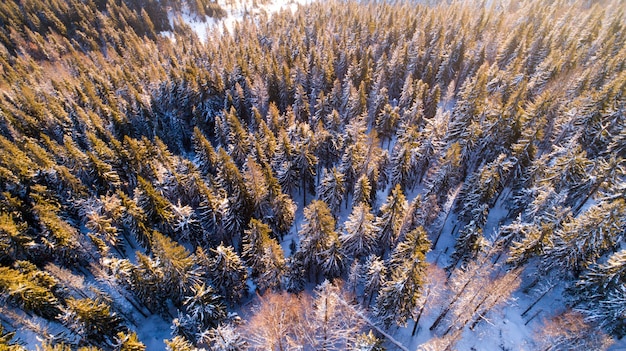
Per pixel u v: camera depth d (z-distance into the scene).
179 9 153.25
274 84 71.81
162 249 32.06
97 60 104.75
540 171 40.84
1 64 95.75
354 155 47.06
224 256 34.47
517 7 114.75
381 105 62.62
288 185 49.12
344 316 33.03
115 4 132.88
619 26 77.06
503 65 72.75
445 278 38.94
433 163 51.25
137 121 71.38
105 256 42.38
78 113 66.56
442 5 128.88
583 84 56.00
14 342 34.28
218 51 98.00
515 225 35.72
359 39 89.19
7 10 115.00
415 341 35.09
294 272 37.03
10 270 33.56
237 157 56.09
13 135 62.16
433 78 71.19
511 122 47.47
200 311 31.61
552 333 31.25
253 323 34.41
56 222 40.12
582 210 39.91
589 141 46.72
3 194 46.38
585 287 31.78
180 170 49.00
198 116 70.38
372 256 35.06
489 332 34.78
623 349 30.06
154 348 38.28
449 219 47.25
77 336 32.62
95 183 51.44
